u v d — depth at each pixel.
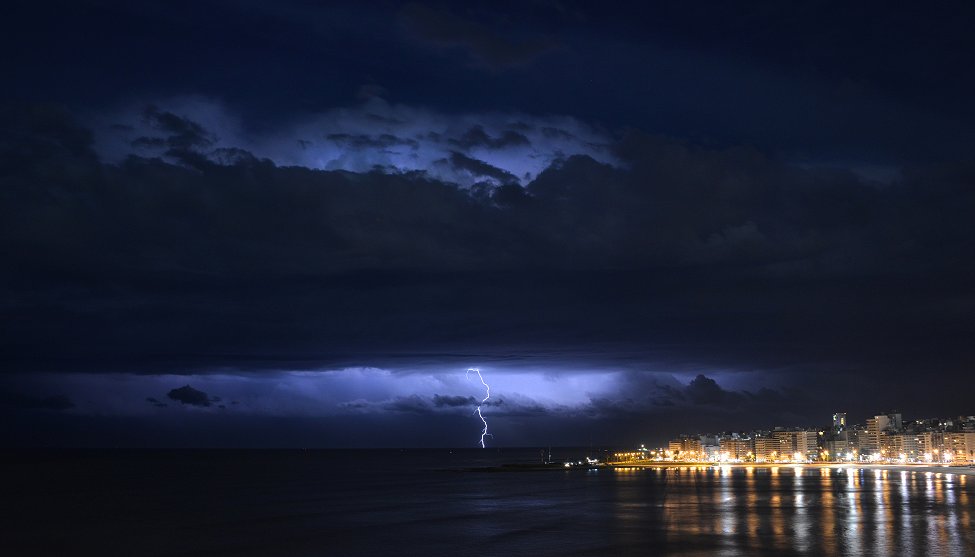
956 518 131.25
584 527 124.19
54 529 127.62
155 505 172.25
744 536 111.12
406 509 159.75
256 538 115.69
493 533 118.19
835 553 96.00
